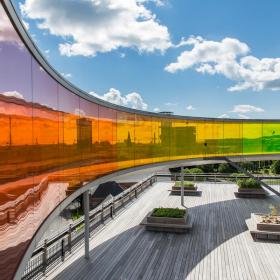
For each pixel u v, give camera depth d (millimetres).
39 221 6438
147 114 16219
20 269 5359
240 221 16781
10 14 4816
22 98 5461
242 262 11570
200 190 25328
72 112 9281
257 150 20922
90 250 12758
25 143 5621
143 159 15844
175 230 14906
